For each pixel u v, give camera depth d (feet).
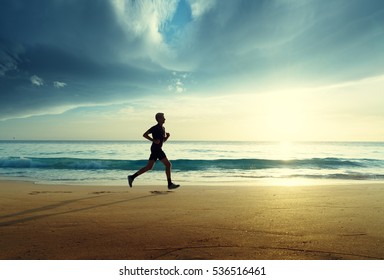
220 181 36.55
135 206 16.81
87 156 103.76
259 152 131.64
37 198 20.07
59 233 11.26
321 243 9.91
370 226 11.93
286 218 13.37
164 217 13.83
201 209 15.69
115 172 49.16
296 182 35.45
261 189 24.20
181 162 65.16
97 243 10.08
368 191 22.18
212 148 171.53
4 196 21.02
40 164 60.23
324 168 62.64
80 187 27.66
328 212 14.58
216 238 10.52
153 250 9.43
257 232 11.19
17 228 12.00
